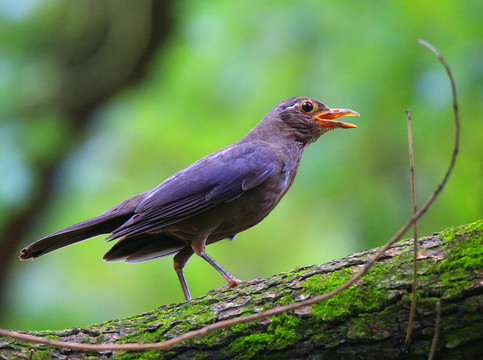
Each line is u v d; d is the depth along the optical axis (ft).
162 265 40.81
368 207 39.27
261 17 40.96
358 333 19.39
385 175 39.52
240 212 28.73
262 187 29.04
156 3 44.04
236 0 41.88
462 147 38.96
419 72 37.70
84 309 39.75
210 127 42.91
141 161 44.04
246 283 22.04
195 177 28.25
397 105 37.83
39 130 42.27
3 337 20.62
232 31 41.42
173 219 27.91
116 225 29.66
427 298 19.11
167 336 20.93
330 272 20.80
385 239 38.75
